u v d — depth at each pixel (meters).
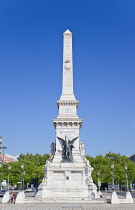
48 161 52.44
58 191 48.72
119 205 37.56
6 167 111.81
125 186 113.88
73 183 49.81
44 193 48.22
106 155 126.31
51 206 36.03
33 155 155.25
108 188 115.31
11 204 40.00
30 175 115.94
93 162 112.25
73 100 58.78
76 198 45.69
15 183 110.69
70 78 61.19
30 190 104.81
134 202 43.41
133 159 179.75
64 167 50.84
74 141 54.91
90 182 49.62
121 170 106.56
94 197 47.19
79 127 58.34
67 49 63.25
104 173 105.56
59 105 58.78
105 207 34.34
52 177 50.50
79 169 50.59
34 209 31.91
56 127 55.94
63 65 62.12
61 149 54.25
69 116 56.97
